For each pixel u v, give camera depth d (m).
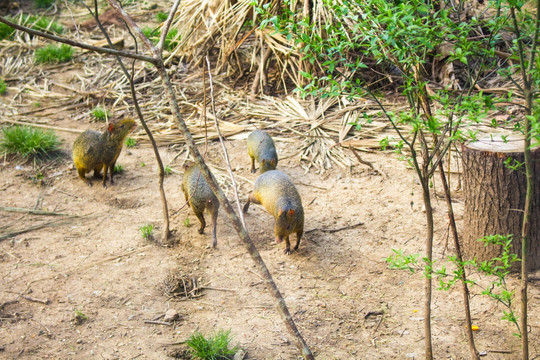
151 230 5.77
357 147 7.21
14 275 5.05
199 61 9.12
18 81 9.84
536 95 2.62
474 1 6.84
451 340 4.09
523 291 2.88
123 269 5.14
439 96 2.92
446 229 5.51
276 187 5.37
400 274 4.91
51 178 6.95
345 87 3.21
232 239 5.64
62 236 5.71
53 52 10.37
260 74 8.98
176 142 7.75
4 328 4.36
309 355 3.01
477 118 2.55
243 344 4.13
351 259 5.18
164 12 12.44
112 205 6.34
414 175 6.54
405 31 2.61
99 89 9.38
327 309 4.50
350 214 5.93
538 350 3.94
